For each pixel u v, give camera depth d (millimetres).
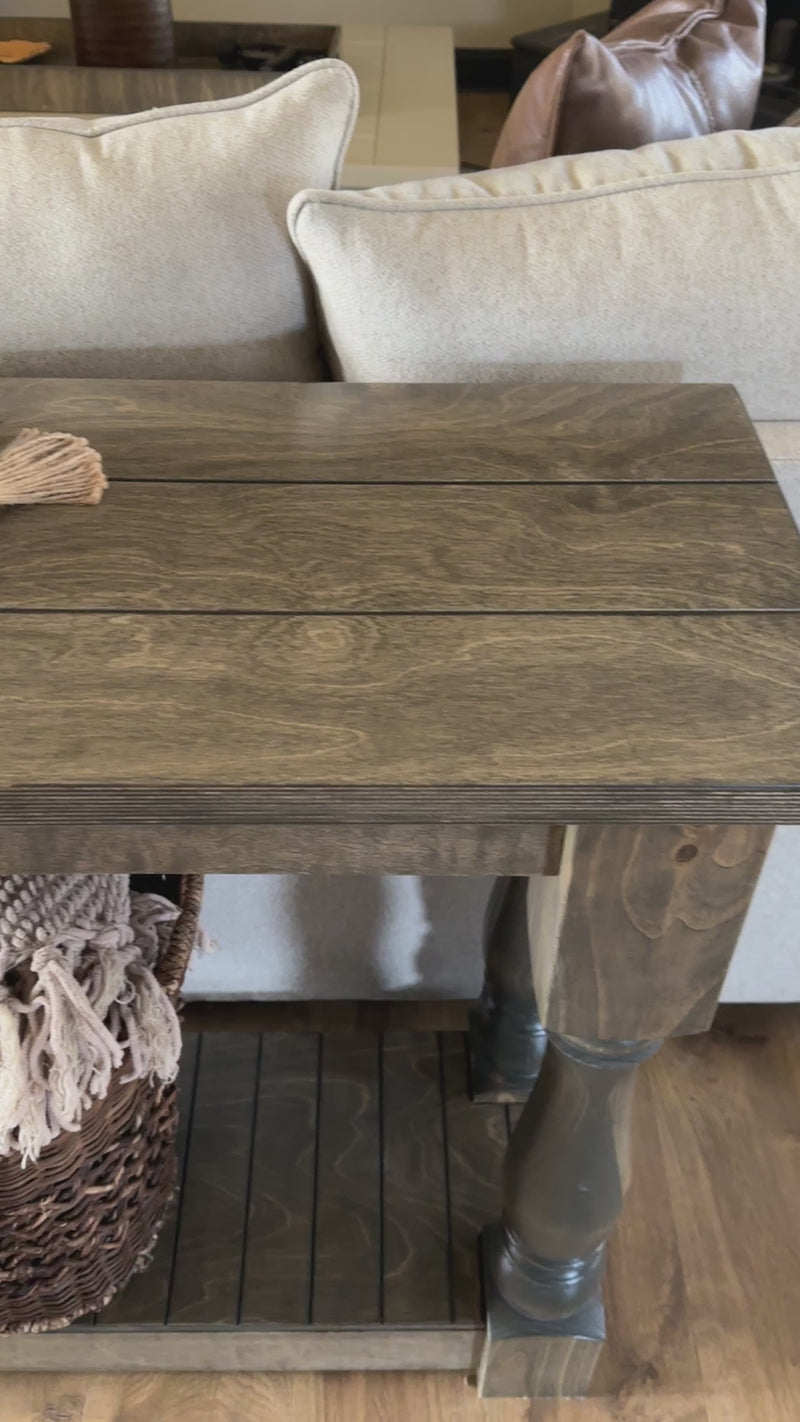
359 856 684
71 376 1045
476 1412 1133
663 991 757
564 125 1173
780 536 807
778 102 2834
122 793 624
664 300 961
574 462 875
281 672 692
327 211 941
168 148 990
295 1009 1460
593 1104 847
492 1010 1222
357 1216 1176
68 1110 795
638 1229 1258
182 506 829
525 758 637
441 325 963
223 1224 1163
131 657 702
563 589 759
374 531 807
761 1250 1246
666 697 679
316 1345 1114
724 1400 1141
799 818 639
